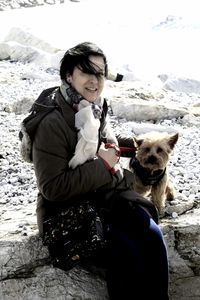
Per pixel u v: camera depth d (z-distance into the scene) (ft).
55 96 9.92
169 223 12.69
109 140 10.71
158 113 25.62
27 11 111.14
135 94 29.27
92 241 9.54
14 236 11.69
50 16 103.91
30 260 11.28
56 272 11.21
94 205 9.96
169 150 12.32
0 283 10.98
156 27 90.63
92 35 81.56
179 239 12.41
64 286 11.11
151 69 52.49
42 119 9.58
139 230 10.14
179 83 34.55
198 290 12.32
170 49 67.62
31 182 16.99
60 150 9.53
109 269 10.25
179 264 12.22
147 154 11.98
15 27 47.47
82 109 9.61
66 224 9.69
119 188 10.48
